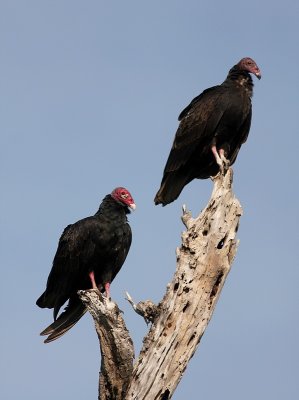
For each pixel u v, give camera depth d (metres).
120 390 10.45
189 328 10.35
